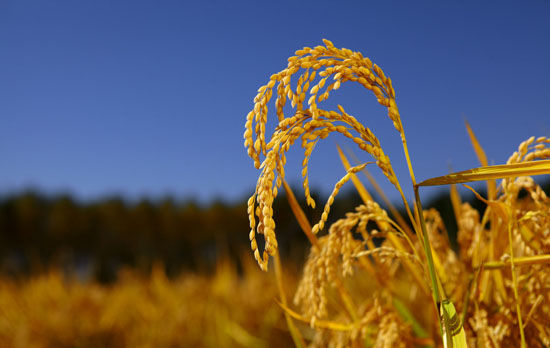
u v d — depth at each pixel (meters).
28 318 1.49
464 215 0.49
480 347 0.40
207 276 1.97
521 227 0.41
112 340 1.48
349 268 0.39
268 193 0.31
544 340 0.39
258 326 1.29
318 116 0.33
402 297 0.58
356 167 0.34
